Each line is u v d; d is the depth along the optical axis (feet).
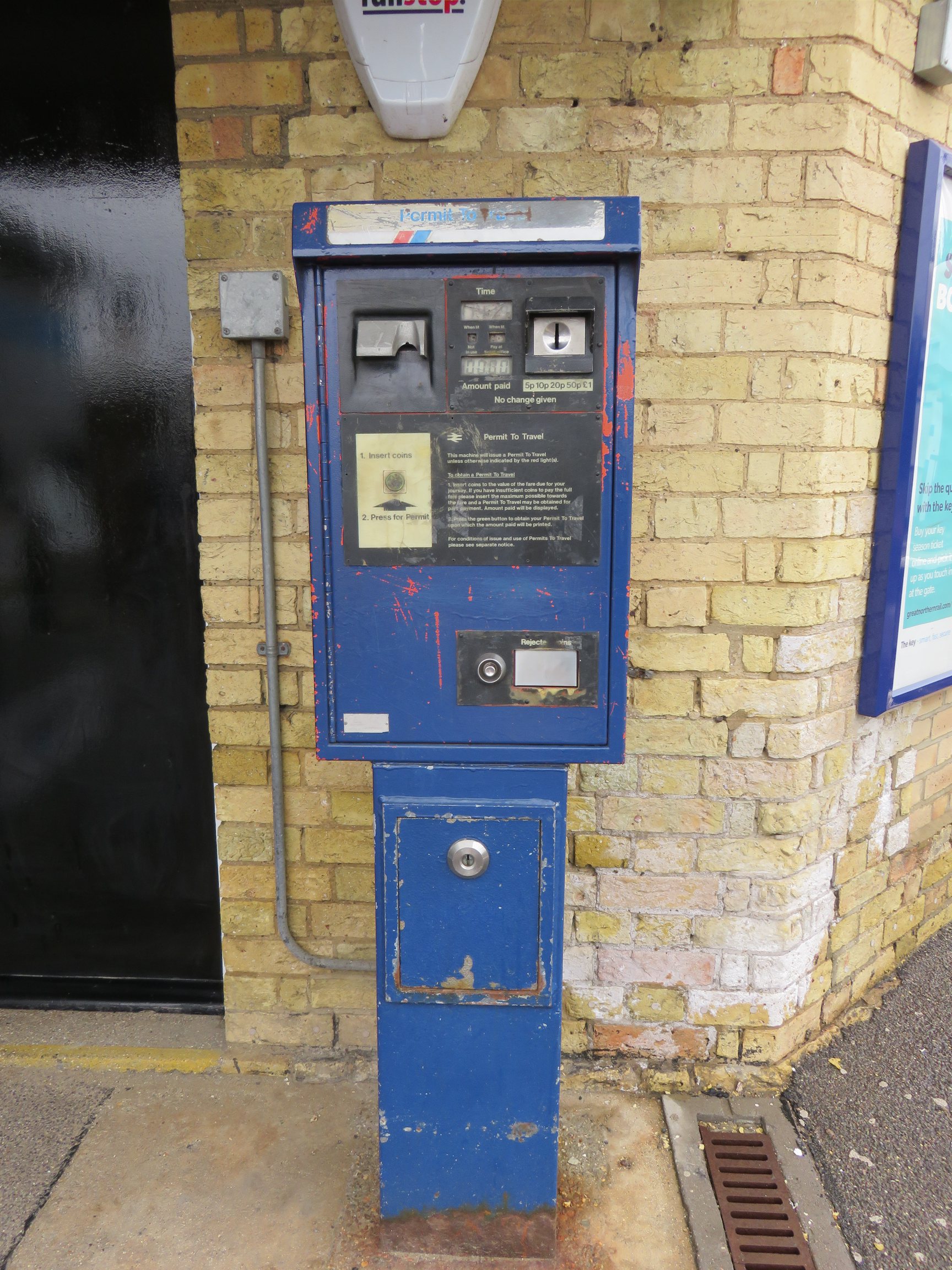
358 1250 6.48
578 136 7.13
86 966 9.56
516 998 5.88
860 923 9.21
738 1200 6.93
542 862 5.70
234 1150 7.42
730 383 7.34
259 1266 6.36
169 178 8.17
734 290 7.23
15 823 9.32
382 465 5.35
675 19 6.95
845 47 6.91
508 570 5.43
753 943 8.07
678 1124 7.67
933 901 10.55
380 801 5.69
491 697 5.56
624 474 5.31
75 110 8.13
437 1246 6.40
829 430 7.41
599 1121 7.74
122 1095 8.08
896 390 7.91
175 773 9.12
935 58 7.41
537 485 5.34
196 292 7.49
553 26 6.99
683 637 7.70
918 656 8.94
